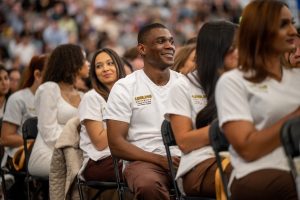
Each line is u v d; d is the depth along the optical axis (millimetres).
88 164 5176
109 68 5371
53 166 5371
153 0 19438
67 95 5871
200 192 3986
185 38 16250
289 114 3318
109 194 5562
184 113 3971
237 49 3471
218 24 3969
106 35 15781
